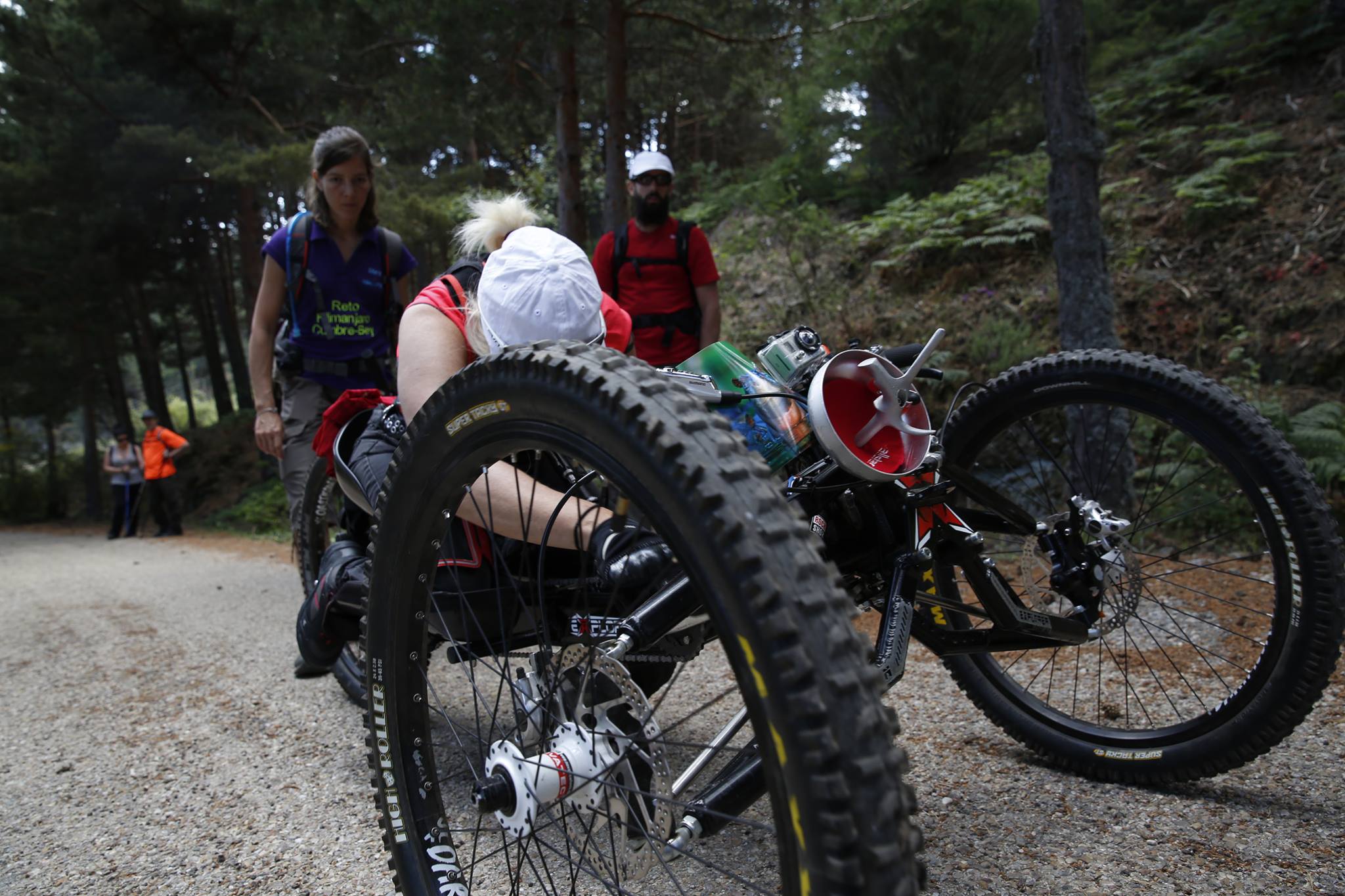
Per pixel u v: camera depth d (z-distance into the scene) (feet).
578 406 3.91
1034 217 25.48
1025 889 6.09
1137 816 7.04
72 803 8.54
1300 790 7.25
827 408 5.57
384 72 26.21
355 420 8.07
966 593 10.40
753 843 6.89
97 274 64.08
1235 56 28.81
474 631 6.43
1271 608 11.57
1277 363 20.20
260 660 13.56
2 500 84.79
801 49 27.91
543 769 4.66
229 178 49.52
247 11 28.66
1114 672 10.11
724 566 3.28
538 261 5.96
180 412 149.59
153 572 26.58
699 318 14.62
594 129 42.60
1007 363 21.97
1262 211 23.02
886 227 28.68
